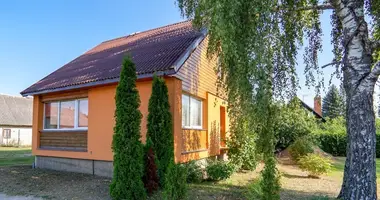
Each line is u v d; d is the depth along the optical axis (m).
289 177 10.46
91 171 9.34
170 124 7.74
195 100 10.19
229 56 6.25
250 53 6.04
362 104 6.02
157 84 7.68
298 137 15.45
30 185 7.83
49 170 10.14
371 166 5.90
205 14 6.28
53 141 10.59
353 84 6.17
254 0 6.03
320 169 10.49
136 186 6.27
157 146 7.40
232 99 7.25
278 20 6.93
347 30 6.32
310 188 8.48
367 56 6.17
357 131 6.04
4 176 8.98
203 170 8.98
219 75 8.23
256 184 6.35
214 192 7.33
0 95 34.53
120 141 6.40
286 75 7.50
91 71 10.09
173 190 5.84
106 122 8.93
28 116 34.91
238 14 5.95
